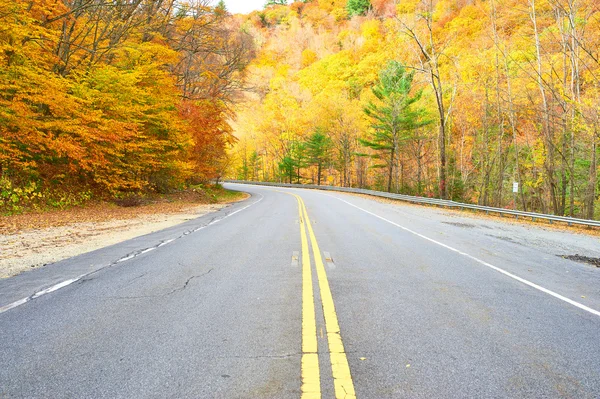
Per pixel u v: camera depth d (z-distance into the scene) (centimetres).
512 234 1162
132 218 1331
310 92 6244
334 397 228
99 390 233
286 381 246
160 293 437
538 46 2059
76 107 1484
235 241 825
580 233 1352
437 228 1195
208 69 2991
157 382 243
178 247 744
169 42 2595
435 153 4075
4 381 241
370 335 325
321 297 428
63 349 288
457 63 3138
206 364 267
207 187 3219
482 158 3562
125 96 1662
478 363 278
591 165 2034
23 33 1253
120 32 1869
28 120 1313
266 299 418
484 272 589
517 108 2539
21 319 350
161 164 2108
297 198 2767
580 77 2161
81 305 391
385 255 700
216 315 366
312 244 796
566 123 2030
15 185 1450
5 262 598
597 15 1819
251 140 7631
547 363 282
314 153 5534
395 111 3434
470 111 3359
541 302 439
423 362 277
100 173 1802
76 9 1541
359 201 2534
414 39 2636
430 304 416
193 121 2556
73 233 939
